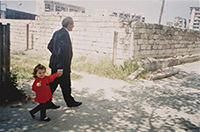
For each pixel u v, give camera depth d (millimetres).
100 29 10594
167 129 3656
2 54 4059
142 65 9430
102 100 5039
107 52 10367
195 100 5848
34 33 14891
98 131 3271
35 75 3322
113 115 4074
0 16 24469
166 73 9234
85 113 4016
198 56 16734
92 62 9711
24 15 26156
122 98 5395
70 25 3941
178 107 5074
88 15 11156
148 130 3525
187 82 8406
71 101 4223
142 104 5047
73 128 3291
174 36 12969
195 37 16078
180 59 13602
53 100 4625
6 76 4195
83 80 7102
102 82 7047
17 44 16422
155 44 11148
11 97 4176
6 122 3240
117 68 8664
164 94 6258
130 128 3527
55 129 3184
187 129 3744
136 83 7383
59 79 3893
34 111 3426
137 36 9586
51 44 3938
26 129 3070
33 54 13008
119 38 9719
